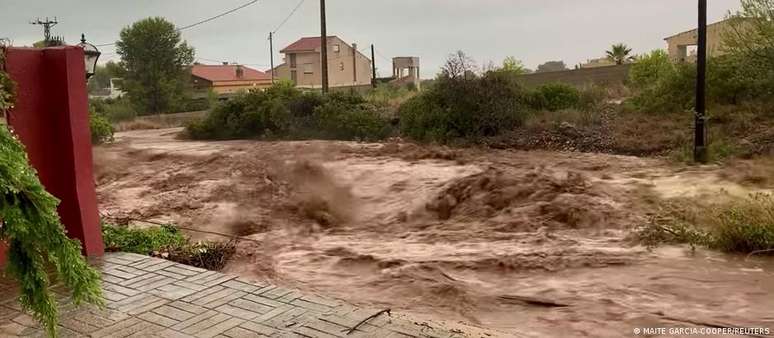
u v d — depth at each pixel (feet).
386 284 21.12
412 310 18.45
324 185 41.04
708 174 38.93
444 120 64.13
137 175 49.88
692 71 62.13
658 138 53.72
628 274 20.99
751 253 22.52
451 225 31.04
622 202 32.50
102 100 172.24
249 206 36.27
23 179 7.08
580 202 31.58
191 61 178.09
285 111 81.20
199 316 15.02
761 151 44.34
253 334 13.94
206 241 25.95
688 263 21.89
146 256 20.29
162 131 107.34
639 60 84.33
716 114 55.47
